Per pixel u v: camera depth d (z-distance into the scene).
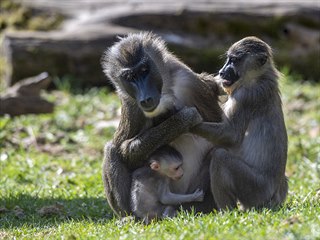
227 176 11.45
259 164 11.76
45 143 19.62
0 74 25.81
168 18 25.61
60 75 25.00
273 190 11.85
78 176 16.00
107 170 12.42
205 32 25.75
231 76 12.05
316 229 9.27
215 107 12.38
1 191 14.78
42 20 26.73
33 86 20.25
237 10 25.80
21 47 24.61
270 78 12.03
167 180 11.96
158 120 12.12
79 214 13.02
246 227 9.77
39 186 15.38
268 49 12.16
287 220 9.91
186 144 12.15
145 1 26.33
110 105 22.86
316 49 25.53
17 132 20.00
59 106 22.66
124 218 11.77
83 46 24.72
